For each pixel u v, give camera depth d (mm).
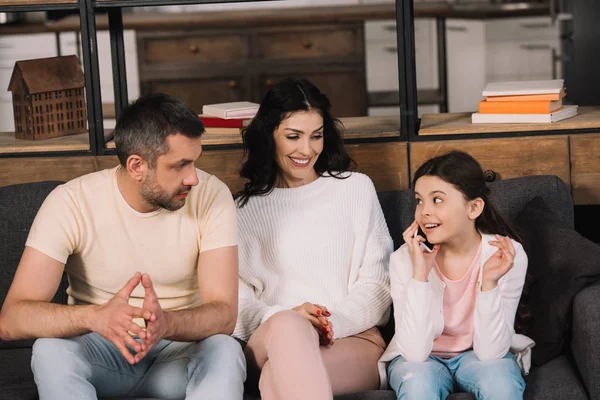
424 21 6469
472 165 2381
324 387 2176
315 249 2645
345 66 6430
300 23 6344
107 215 2371
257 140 2676
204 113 3355
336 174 2734
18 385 2385
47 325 2193
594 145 3029
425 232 2406
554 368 2398
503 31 6238
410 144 3086
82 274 2414
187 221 2400
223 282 2371
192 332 2252
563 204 2771
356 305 2561
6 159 3145
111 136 3287
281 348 2219
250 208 2703
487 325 2275
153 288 2371
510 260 2262
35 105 3244
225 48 6398
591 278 2404
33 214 2760
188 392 2205
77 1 3051
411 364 2320
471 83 6418
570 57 5855
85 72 3084
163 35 6352
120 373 2359
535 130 3045
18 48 6344
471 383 2279
